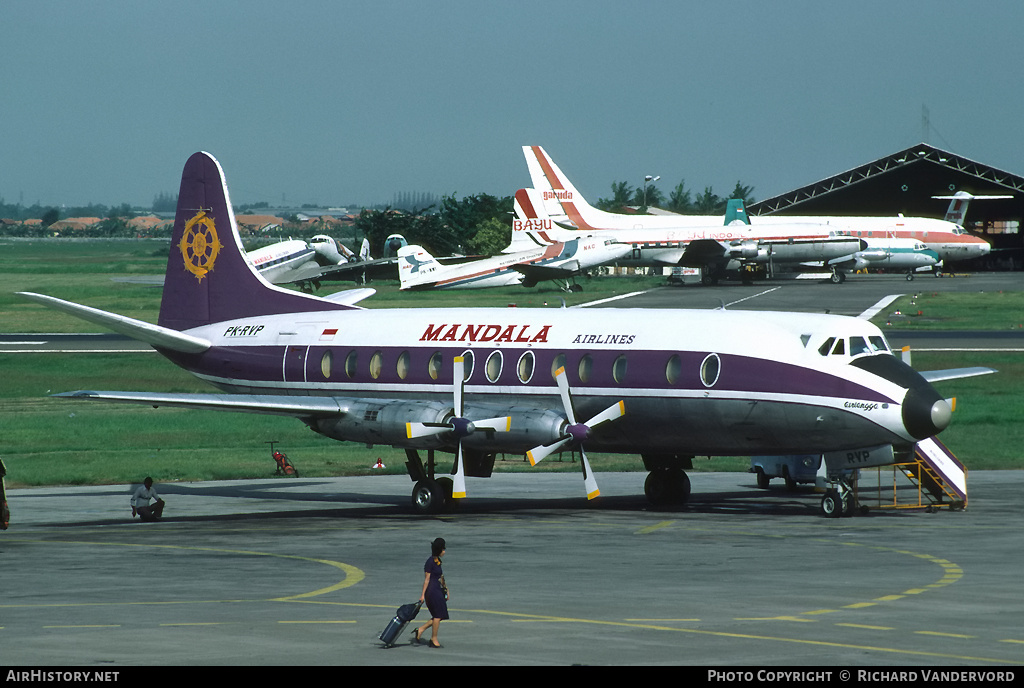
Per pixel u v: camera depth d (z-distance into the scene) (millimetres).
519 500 116500
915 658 47875
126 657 48656
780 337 97812
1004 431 166125
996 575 69562
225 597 64062
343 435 106625
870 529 91438
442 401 108625
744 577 69125
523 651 49688
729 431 98375
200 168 127250
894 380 93750
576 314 107625
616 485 129750
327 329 117500
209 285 126938
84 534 93188
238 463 149625
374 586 67625
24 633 53812
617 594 63656
